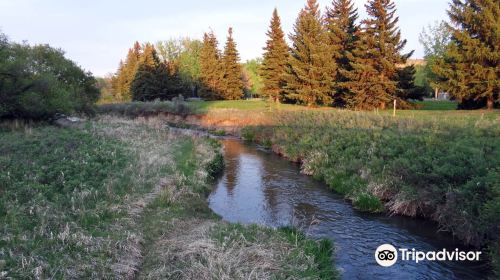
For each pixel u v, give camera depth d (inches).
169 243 330.0
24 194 358.3
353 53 1681.8
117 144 656.4
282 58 2014.0
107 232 324.5
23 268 244.5
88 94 1293.1
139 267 288.4
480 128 597.9
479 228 340.8
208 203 493.4
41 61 1066.7
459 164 430.3
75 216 346.3
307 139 809.5
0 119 796.6
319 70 1718.8
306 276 271.9
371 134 702.5
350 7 1815.9
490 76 1184.2
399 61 1549.0
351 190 525.0
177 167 604.4
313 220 426.3
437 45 1884.8
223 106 1958.7
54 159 478.9
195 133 1132.5
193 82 3075.8
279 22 2041.1
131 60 3196.4
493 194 343.9
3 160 437.1
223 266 275.4
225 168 735.1
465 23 1273.4
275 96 2105.1
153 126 1053.2
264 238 337.1
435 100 2111.2
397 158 530.6
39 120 861.8
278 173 687.1
